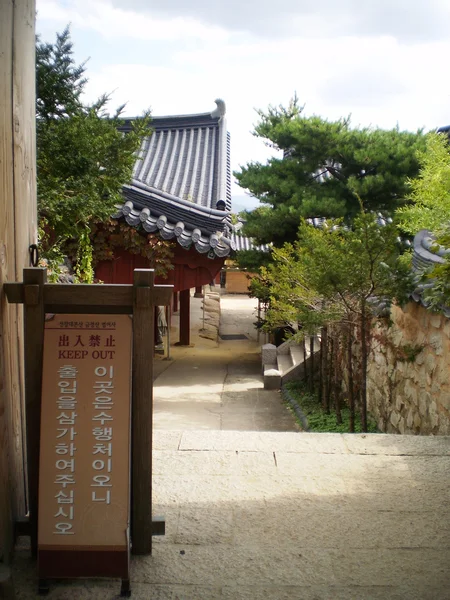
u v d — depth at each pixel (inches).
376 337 313.7
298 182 538.0
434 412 228.8
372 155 487.8
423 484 165.6
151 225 418.6
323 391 368.2
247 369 546.6
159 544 135.0
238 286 1262.3
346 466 176.4
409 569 127.5
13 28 123.3
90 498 114.8
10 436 124.3
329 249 255.1
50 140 215.5
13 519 126.7
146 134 240.7
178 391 441.4
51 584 120.2
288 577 124.3
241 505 153.4
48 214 226.5
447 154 299.1
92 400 116.1
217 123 708.0
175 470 172.1
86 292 117.8
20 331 133.7
